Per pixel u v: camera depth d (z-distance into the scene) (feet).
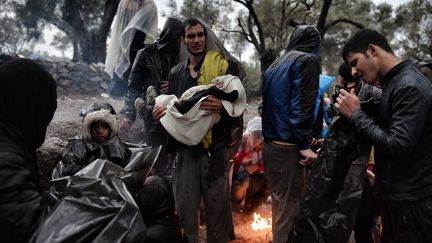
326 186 8.44
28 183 6.17
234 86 10.18
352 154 8.31
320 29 65.62
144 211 9.61
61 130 16.99
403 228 7.48
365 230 10.27
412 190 7.33
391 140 7.08
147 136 13.20
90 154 9.76
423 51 65.87
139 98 13.39
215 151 10.55
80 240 6.11
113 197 6.57
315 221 8.52
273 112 10.74
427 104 7.02
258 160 14.62
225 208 10.80
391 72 7.50
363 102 8.02
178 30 13.44
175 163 10.85
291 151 10.65
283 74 10.55
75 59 64.95
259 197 15.02
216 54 11.06
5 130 6.31
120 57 18.57
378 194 8.16
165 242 9.39
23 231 5.98
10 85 6.43
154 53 13.61
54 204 6.63
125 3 18.67
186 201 10.59
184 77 11.30
